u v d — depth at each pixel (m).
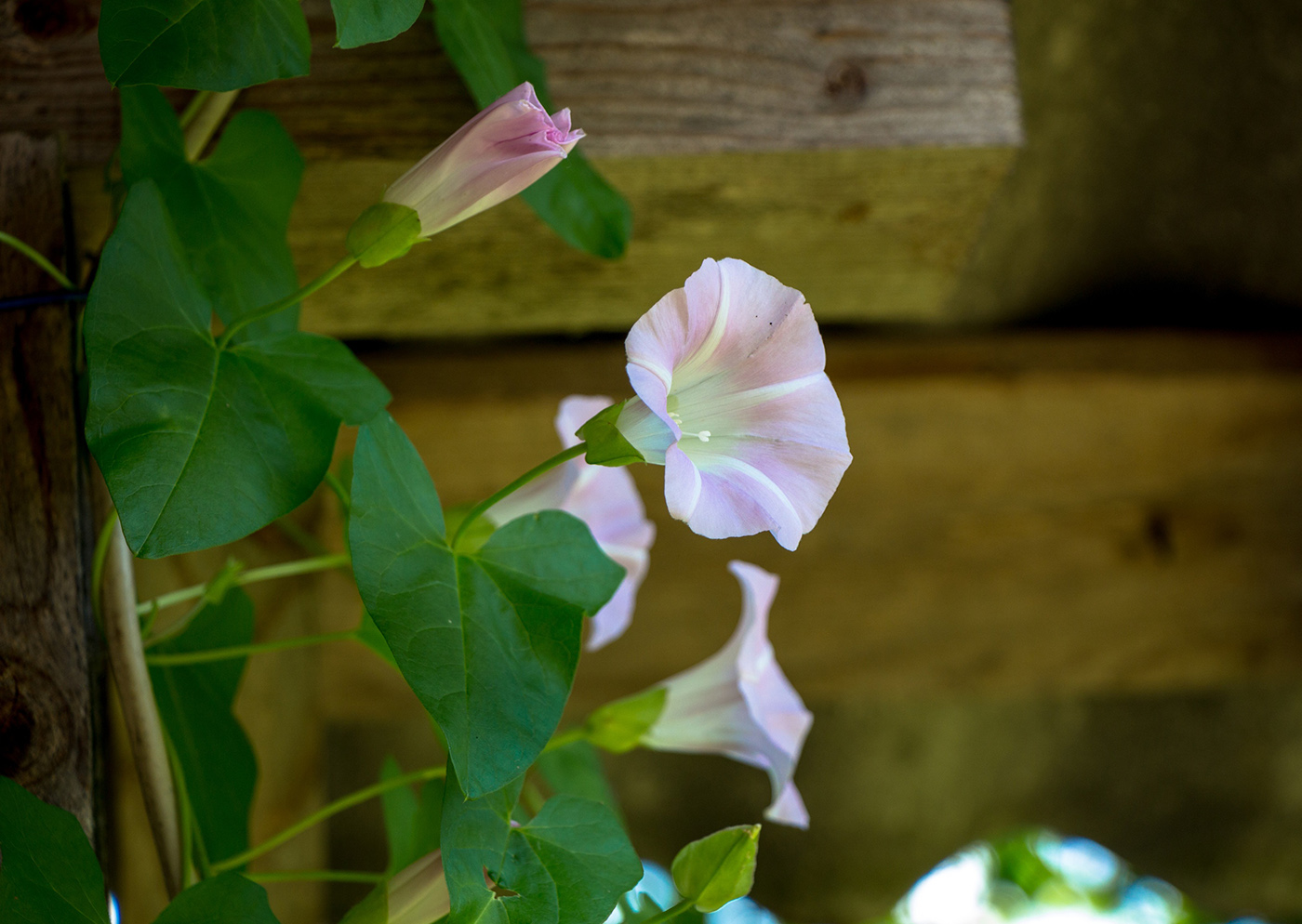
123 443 0.37
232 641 0.45
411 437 0.61
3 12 0.45
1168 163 0.64
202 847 0.42
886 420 0.65
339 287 0.52
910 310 0.56
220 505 0.37
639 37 0.47
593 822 0.39
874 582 0.65
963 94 0.48
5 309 0.41
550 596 0.39
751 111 0.47
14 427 0.41
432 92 0.46
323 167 0.46
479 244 0.50
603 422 0.38
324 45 0.46
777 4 0.48
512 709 0.37
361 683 0.63
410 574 0.38
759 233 0.51
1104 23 0.59
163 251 0.39
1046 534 0.66
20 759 0.40
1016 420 0.65
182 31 0.38
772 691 0.46
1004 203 0.65
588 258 0.51
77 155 0.44
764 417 0.39
